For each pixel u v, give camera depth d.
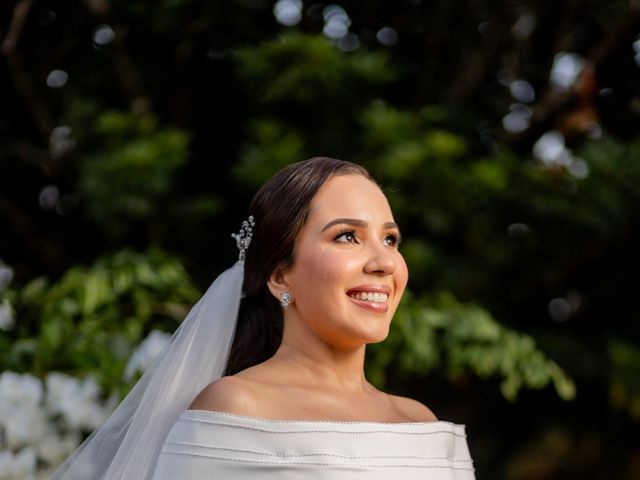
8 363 3.51
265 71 5.54
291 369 2.38
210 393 2.27
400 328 4.55
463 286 5.78
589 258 6.34
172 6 5.72
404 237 6.05
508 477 7.42
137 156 5.24
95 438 2.64
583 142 6.27
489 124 6.46
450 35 6.58
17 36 5.63
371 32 6.52
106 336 3.73
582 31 6.52
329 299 2.32
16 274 6.32
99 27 6.01
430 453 2.34
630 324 6.86
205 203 5.76
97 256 6.41
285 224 2.39
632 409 6.45
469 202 5.51
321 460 2.18
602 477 7.32
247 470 2.15
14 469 3.14
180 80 6.16
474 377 6.79
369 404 2.42
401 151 5.29
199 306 2.60
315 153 5.84
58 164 6.03
